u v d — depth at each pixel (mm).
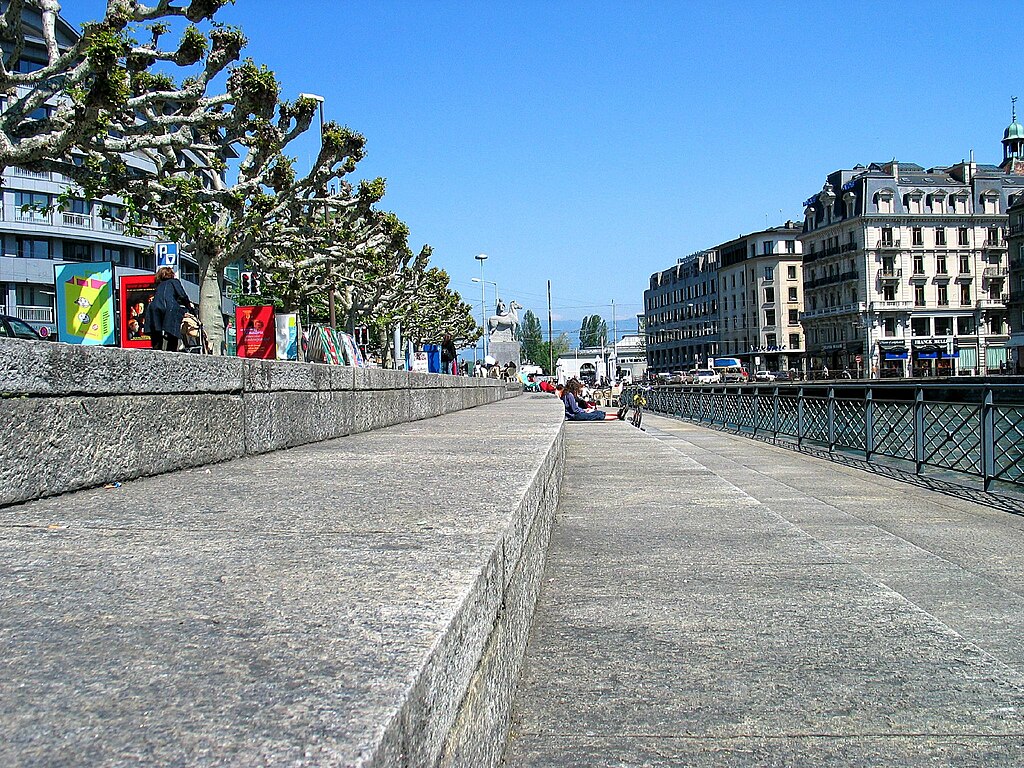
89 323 13609
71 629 1764
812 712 3172
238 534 2812
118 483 4270
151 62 15211
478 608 2129
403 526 2895
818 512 8398
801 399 17375
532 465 4875
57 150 12695
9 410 3520
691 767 2754
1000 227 89438
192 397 5086
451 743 1731
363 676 1464
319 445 7055
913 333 88688
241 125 16453
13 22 12711
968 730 3029
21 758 1173
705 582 5020
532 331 167250
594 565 5465
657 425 29031
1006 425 9219
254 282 26547
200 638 1689
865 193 89250
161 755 1183
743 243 111438
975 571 5672
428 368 27375
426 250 42031
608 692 3338
